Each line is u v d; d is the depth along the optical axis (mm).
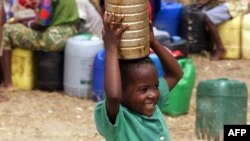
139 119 3611
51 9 8367
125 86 3588
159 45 3871
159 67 7043
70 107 8102
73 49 8344
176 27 10977
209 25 10797
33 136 7035
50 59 8578
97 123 3609
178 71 3961
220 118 6746
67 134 7125
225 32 10836
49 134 7113
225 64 10617
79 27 8977
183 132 7254
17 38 8539
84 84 8406
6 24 8609
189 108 8156
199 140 6926
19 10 8578
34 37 8453
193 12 10852
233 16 10766
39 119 7629
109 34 3443
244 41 10844
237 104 6727
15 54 8750
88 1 8992
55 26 8484
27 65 8734
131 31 3475
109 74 3404
